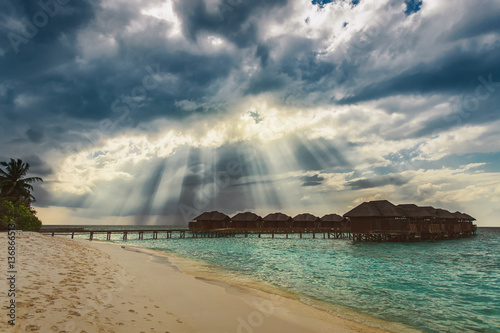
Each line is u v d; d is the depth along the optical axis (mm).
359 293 13070
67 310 6113
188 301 9031
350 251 35281
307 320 8500
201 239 63531
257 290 12258
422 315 10141
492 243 52250
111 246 31828
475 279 17531
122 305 7301
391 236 48406
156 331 6043
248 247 41562
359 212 47125
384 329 8430
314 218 79688
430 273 19281
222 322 7375
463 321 9648
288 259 26297
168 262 20984
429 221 51844
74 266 11250
